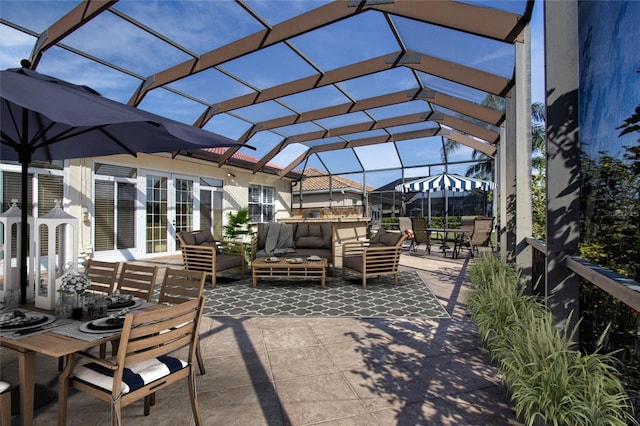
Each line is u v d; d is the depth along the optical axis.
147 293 2.78
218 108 7.37
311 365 2.79
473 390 2.39
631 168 1.57
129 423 2.03
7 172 6.28
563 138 2.32
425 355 2.98
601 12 1.91
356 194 14.43
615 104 1.73
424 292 5.35
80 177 7.48
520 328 2.40
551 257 2.32
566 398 1.60
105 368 1.88
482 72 5.03
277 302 4.77
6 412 1.75
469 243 9.73
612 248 1.80
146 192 9.05
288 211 15.34
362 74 5.68
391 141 10.56
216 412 2.14
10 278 2.39
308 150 12.30
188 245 6.02
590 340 2.11
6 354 3.02
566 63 2.32
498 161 7.75
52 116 1.59
